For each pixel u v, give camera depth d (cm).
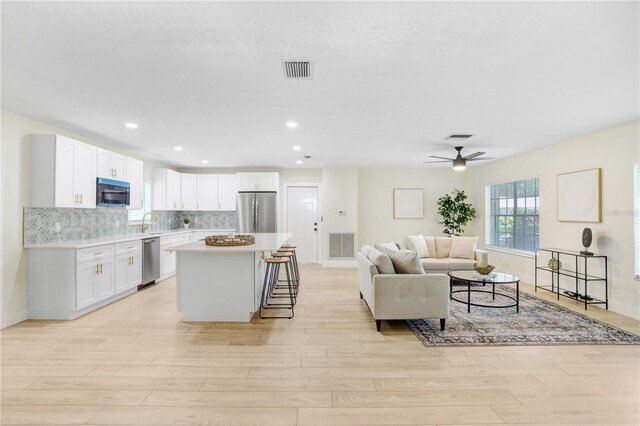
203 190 735
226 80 260
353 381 242
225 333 336
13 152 351
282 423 194
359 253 490
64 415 200
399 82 265
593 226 428
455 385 236
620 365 266
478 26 185
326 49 212
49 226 403
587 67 238
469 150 548
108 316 388
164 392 226
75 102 312
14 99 304
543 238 523
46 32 191
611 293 405
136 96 296
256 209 721
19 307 363
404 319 363
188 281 371
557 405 212
